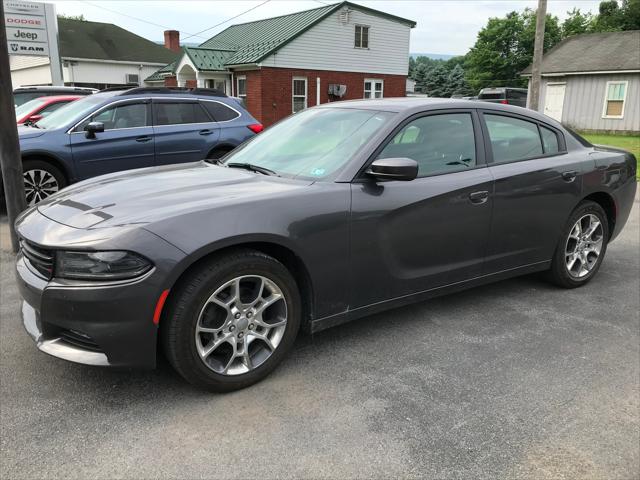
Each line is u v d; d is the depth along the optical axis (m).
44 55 14.46
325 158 3.31
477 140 3.74
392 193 3.21
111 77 30.33
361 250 3.11
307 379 2.96
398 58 26.70
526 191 3.86
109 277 2.42
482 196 3.60
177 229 2.52
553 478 2.21
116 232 2.46
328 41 24.12
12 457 2.29
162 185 3.10
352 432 2.49
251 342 2.91
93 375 2.98
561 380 2.98
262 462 2.28
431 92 61.12
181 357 2.60
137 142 7.41
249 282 2.82
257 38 25.08
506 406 2.72
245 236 2.65
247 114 8.62
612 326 3.73
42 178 6.82
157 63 31.20
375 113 3.53
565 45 28.88
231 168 3.61
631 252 5.70
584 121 26.42
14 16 13.80
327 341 3.43
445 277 3.57
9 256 5.22
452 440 2.44
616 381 2.98
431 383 2.93
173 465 2.25
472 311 3.97
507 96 25.20
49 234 2.59
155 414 2.61
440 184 3.42
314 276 2.96
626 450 2.39
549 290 4.46
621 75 24.75
